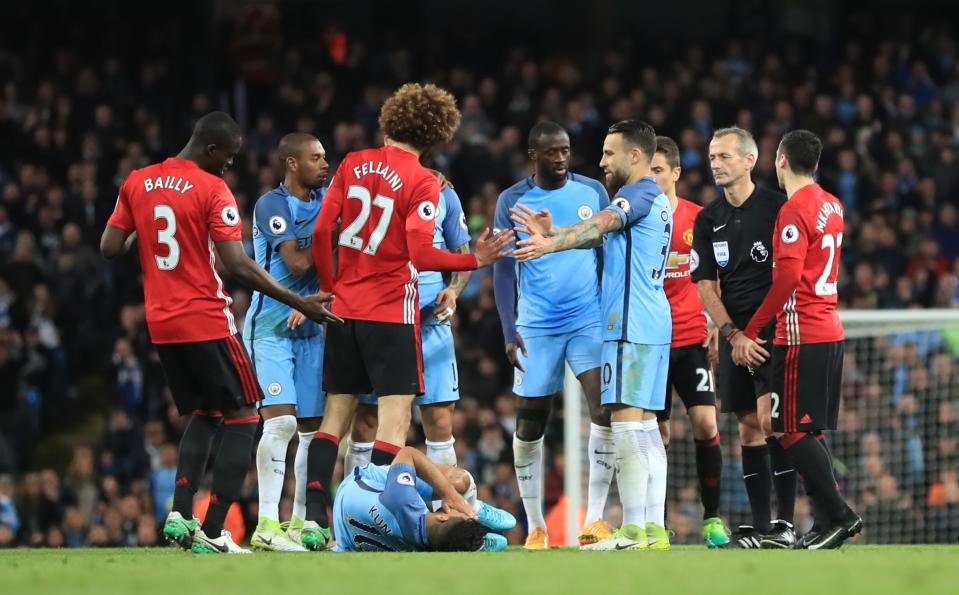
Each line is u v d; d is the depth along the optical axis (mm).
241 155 62625
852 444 49281
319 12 82500
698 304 28234
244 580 14547
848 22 79062
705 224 26609
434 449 28062
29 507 49188
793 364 23469
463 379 52875
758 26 77938
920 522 47562
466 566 16875
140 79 72688
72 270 59094
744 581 13953
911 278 59375
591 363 28375
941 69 76000
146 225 22750
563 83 72250
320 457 23656
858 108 69500
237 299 55156
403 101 23641
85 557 21438
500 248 23031
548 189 28750
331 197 23828
